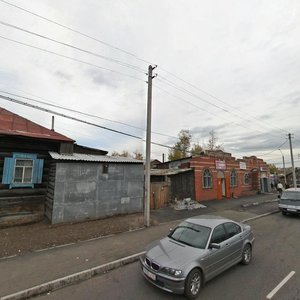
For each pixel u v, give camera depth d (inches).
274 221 566.9
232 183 1090.1
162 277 207.6
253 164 1288.1
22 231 417.7
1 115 529.0
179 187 887.7
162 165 1140.5
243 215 621.0
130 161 589.3
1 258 295.4
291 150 1216.8
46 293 222.5
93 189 526.6
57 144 545.3
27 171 500.4
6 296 208.4
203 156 940.6
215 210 691.4
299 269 269.6
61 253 315.0
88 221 503.2
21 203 484.7
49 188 510.3
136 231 435.2
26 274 250.8
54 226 452.4
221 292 217.3
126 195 587.5
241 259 277.0
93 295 216.1
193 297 205.5
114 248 337.4
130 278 250.8
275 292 216.5
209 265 228.8
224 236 263.9
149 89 522.6
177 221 528.7
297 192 642.8
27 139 497.0
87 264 277.7
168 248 240.4
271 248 349.7
